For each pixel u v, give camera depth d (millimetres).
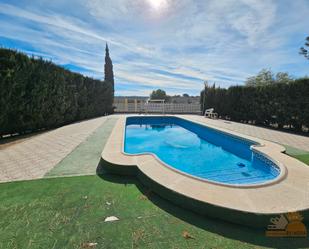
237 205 2512
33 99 8336
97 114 17328
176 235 2205
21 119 7754
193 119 14609
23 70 7645
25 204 2828
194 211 2684
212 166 5961
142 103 22750
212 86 18219
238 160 6570
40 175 3980
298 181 3299
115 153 4867
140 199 3051
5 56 6852
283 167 4035
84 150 5938
